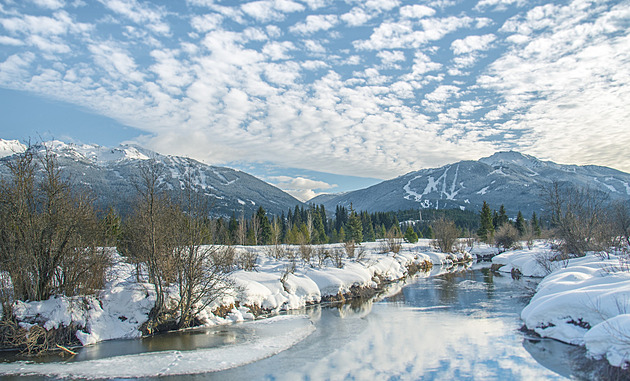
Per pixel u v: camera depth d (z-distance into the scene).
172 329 19.55
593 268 22.69
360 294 29.98
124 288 20.03
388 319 22.11
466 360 14.61
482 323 20.28
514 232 68.06
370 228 93.06
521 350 15.37
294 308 25.70
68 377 13.52
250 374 13.70
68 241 18.61
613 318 13.11
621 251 29.73
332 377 13.31
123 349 16.50
